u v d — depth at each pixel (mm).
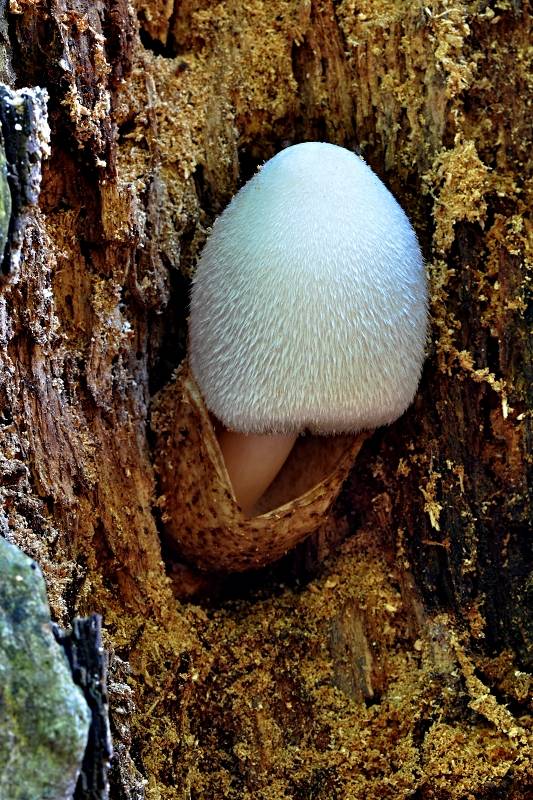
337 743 499
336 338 474
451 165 499
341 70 519
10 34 470
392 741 500
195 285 494
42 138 439
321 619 513
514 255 499
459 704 501
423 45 504
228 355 480
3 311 458
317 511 500
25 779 405
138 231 492
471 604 506
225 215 493
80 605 478
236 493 498
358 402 479
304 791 495
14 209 432
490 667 503
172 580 511
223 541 500
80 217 489
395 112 511
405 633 511
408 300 483
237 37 521
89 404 488
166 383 515
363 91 516
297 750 498
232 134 522
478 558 505
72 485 479
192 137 518
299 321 473
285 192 478
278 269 474
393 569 516
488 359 501
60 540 474
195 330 491
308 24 518
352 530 522
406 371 484
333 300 473
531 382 499
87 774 415
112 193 487
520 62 502
